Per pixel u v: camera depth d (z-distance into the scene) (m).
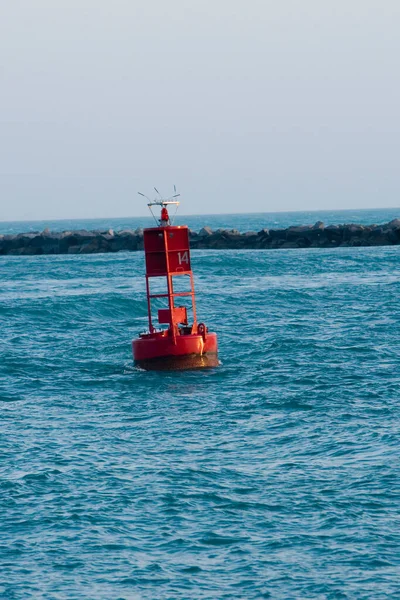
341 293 176.75
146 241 95.19
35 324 139.00
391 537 48.66
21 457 62.88
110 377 92.69
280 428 69.50
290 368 94.75
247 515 51.84
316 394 81.38
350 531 49.44
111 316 153.38
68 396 84.06
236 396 81.56
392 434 66.62
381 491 54.72
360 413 73.75
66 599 43.00
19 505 53.75
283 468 59.41
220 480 57.31
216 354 96.38
